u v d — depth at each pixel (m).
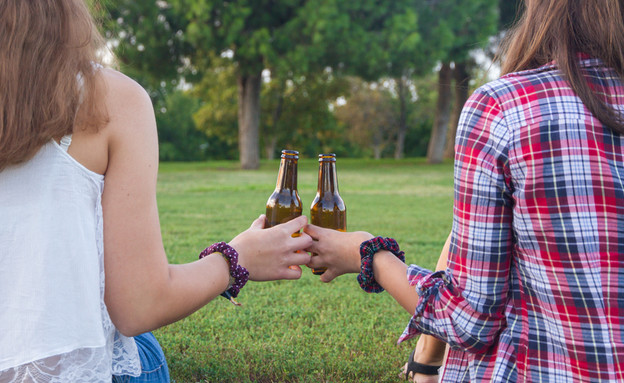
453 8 20.78
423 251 4.54
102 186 1.17
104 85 1.13
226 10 18.39
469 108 1.13
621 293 1.02
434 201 9.07
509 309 1.13
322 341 2.38
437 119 25.97
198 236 5.25
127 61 18.97
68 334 1.11
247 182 13.88
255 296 3.08
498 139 1.08
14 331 1.08
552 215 1.03
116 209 1.17
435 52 19.86
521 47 1.23
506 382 1.10
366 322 2.65
